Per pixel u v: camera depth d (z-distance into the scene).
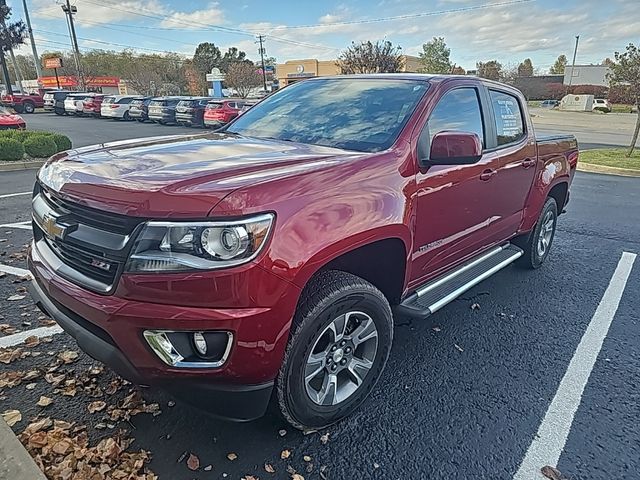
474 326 3.81
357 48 32.72
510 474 2.30
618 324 3.89
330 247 2.19
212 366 2.00
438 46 53.62
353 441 2.49
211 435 2.49
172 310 1.93
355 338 2.60
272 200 2.03
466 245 3.58
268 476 2.24
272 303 2.00
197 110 23.53
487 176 3.55
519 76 71.50
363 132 3.00
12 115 19.33
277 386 2.24
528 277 4.92
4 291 4.14
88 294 2.09
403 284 2.92
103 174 2.24
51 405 2.67
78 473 2.17
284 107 3.65
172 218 1.91
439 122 3.14
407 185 2.72
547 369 3.22
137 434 2.47
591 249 5.93
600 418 2.72
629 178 11.86
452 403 2.83
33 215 2.75
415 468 2.32
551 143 4.82
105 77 62.19
